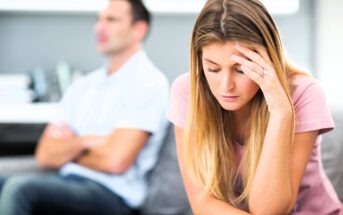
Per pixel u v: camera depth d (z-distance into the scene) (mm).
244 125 1554
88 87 2654
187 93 1637
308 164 1576
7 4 3314
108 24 2607
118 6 2602
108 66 2676
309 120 1468
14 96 3158
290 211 1594
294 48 3441
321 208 1593
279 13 3371
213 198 1558
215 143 1543
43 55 3479
